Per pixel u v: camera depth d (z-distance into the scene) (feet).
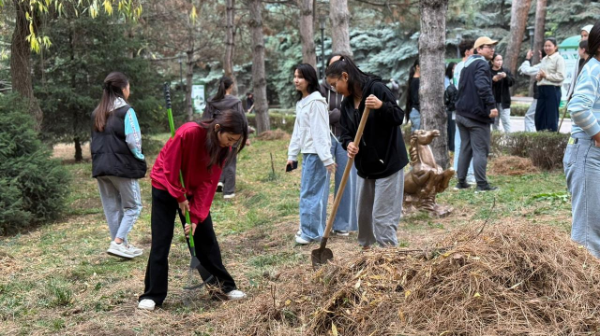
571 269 11.19
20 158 26.71
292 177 35.40
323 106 19.21
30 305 15.15
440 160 29.07
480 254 11.24
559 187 26.21
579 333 10.10
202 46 73.00
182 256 19.66
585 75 13.51
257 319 12.67
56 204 27.66
